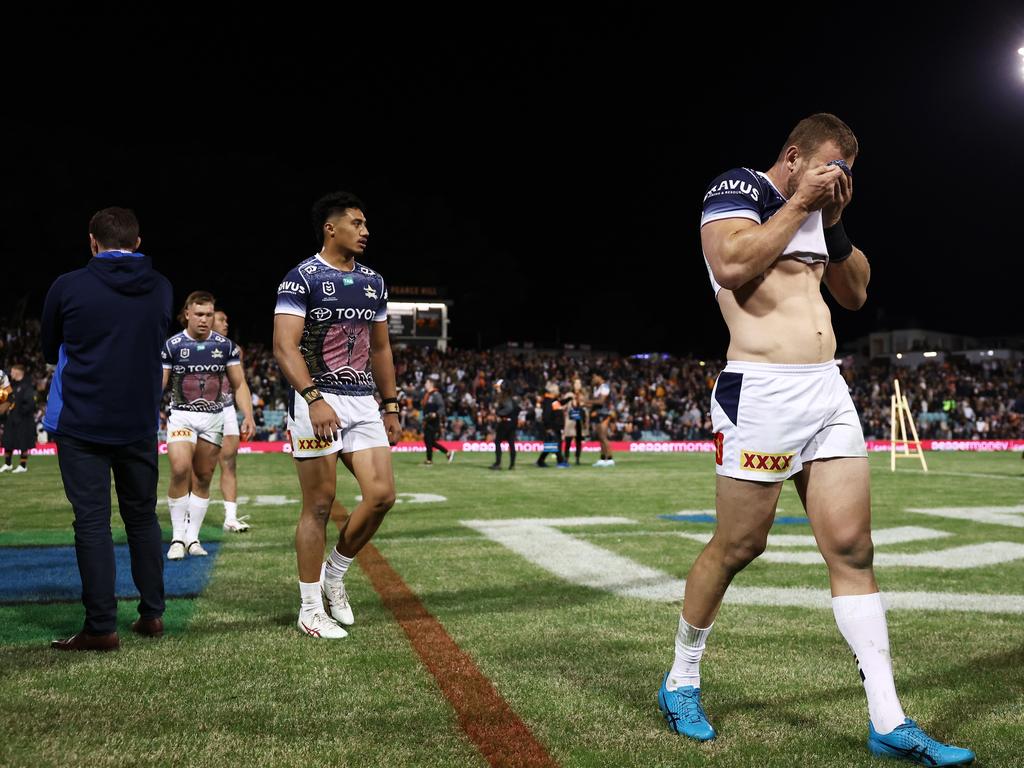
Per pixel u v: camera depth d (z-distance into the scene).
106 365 3.62
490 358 39.81
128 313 3.69
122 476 3.71
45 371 29.48
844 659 3.40
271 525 7.60
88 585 3.46
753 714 2.78
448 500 9.98
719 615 4.16
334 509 9.05
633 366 39.41
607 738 2.55
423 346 43.91
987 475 14.82
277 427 26.05
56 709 2.73
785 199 2.68
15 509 8.91
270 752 2.39
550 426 16.70
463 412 29.97
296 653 3.45
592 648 3.55
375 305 4.07
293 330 3.83
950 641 3.70
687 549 6.30
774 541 6.70
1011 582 5.11
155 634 3.73
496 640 3.67
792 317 2.62
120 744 2.43
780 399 2.57
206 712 2.72
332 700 2.86
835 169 2.41
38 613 4.13
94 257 3.75
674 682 2.69
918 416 33.22
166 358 6.07
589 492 11.12
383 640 3.67
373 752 2.40
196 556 5.90
